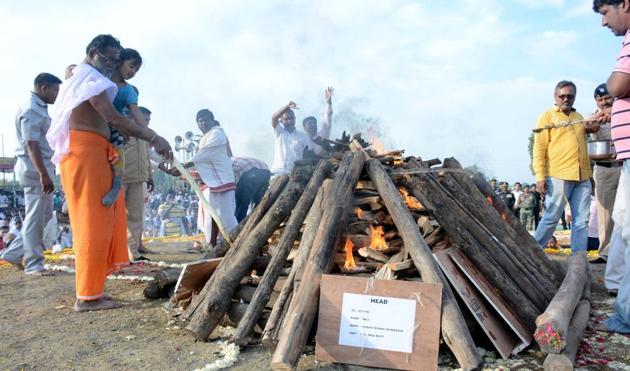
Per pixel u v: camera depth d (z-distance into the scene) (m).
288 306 3.23
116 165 4.31
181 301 4.28
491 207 4.27
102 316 4.11
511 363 2.98
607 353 3.16
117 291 5.10
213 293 3.56
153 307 4.41
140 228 7.12
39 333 3.66
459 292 3.19
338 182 3.90
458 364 2.94
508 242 4.06
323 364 2.95
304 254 3.51
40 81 5.64
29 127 5.55
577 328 3.25
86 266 4.24
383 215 4.14
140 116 4.97
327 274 3.25
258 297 3.48
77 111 4.07
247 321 3.34
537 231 6.20
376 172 4.11
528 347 3.27
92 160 4.10
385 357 2.90
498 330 3.19
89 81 4.00
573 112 5.96
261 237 3.96
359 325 3.00
